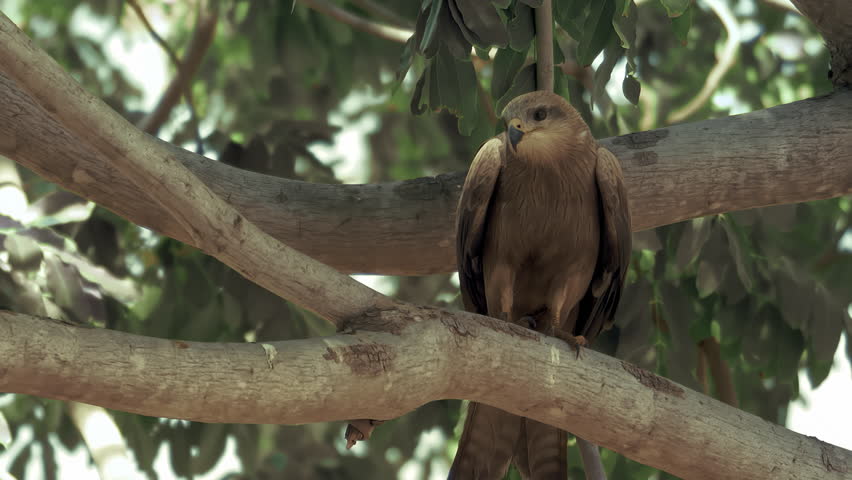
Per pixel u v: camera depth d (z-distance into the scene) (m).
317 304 4.74
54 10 14.35
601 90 6.83
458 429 10.26
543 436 6.35
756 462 5.50
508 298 7.16
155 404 4.03
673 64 12.28
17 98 6.42
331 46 12.64
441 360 4.82
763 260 9.57
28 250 8.34
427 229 7.15
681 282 9.68
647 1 10.60
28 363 3.74
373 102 15.30
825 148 6.98
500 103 7.26
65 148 6.50
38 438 11.06
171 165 4.30
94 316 8.77
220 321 9.57
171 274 9.62
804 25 12.82
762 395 10.52
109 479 9.06
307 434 15.60
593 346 9.43
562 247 7.12
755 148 6.98
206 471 10.22
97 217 9.41
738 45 11.41
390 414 4.70
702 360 10.21
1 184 8.88
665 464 5.48
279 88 13.77
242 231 4.52
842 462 5.66
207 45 12.40
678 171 6.98
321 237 7.07
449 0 5.72
